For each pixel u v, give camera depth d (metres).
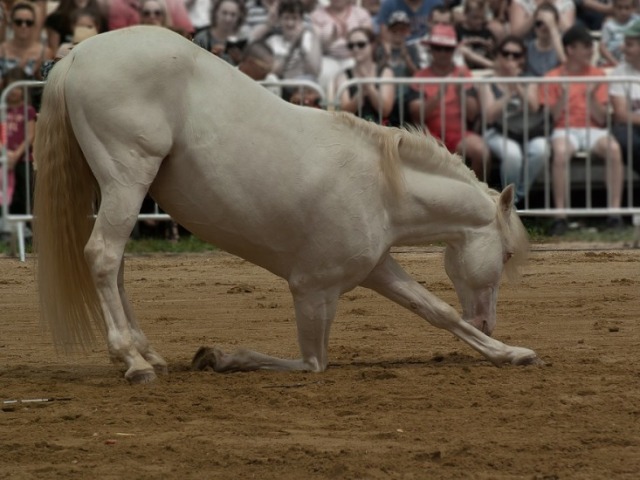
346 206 12.09
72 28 25.47
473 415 10.39
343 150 12.12
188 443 9.42
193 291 19.41
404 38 26.36
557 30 26.27
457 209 12.57
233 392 11.34
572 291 18.92
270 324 16.28
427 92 23.89
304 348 12.59
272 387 11.58
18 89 23.59
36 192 11.95
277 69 26.08
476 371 12.38
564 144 24.02
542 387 11.50
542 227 24.52
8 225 23.61
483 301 12.90
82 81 11.58
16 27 25.44
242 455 9.05
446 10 26.47
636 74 26.55
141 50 11.59
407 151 12.44
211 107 11.75
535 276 20.42
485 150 23.91
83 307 12.20
